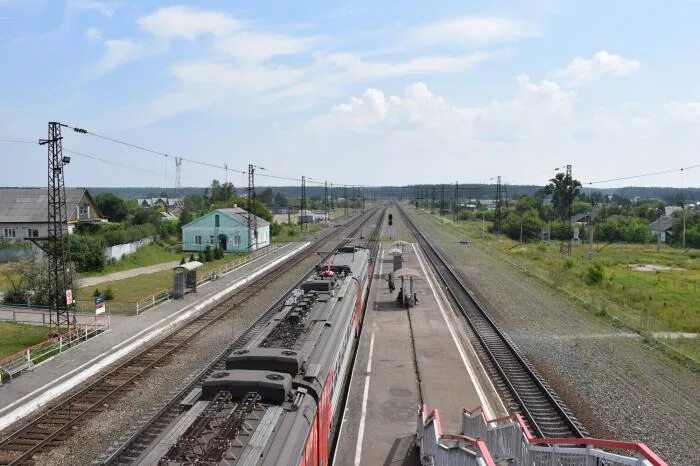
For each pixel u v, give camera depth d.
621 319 36.38
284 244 84.94
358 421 20.03
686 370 26.48
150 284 50.25
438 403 21.84
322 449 14.51
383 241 87.56
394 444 18.28
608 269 61.22
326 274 29.05
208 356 28.19
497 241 92.38
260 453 10.27
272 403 12.83
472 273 56.88
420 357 27.77
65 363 26.64
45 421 20.27
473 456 12.41
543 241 93.25
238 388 12.98
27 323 34.75
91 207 71.81
